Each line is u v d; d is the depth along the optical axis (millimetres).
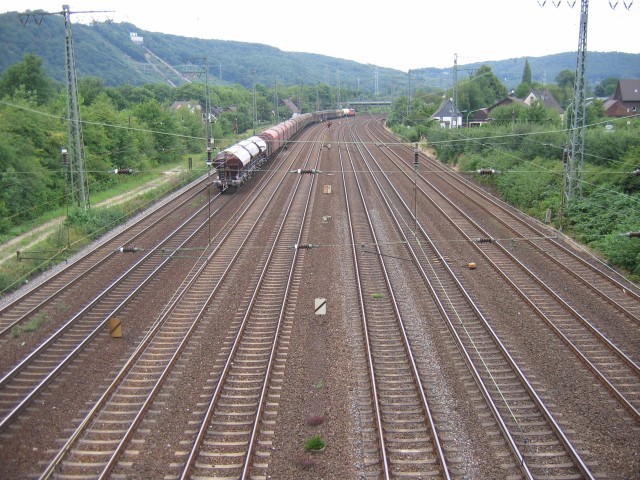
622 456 11750
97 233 30500
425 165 56344
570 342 16828
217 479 11102
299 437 12508
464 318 19203
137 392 14453
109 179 46031
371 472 11328
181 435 12586
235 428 12859
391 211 35594
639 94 91250
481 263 25594
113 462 11492
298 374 15297
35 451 11992
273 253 27016
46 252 26531
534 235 30141
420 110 98812
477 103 100000
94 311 19891
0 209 32125
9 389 14531
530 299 20922
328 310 19922
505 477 11180
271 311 19859
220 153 41750
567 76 132875
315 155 61531
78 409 13641
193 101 101062
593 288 21766
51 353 16641
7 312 19859
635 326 18422
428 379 15008
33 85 59125
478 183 46656
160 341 17484
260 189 43219
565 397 14078
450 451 11961
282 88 165750
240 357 16344
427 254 26938
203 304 20469
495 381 14930
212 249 27625
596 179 33875
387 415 13312
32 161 36344
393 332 18078
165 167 56906
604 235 28047
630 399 13969
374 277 23516
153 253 27000
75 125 31578
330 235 30516
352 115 140875
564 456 11812
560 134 42656
